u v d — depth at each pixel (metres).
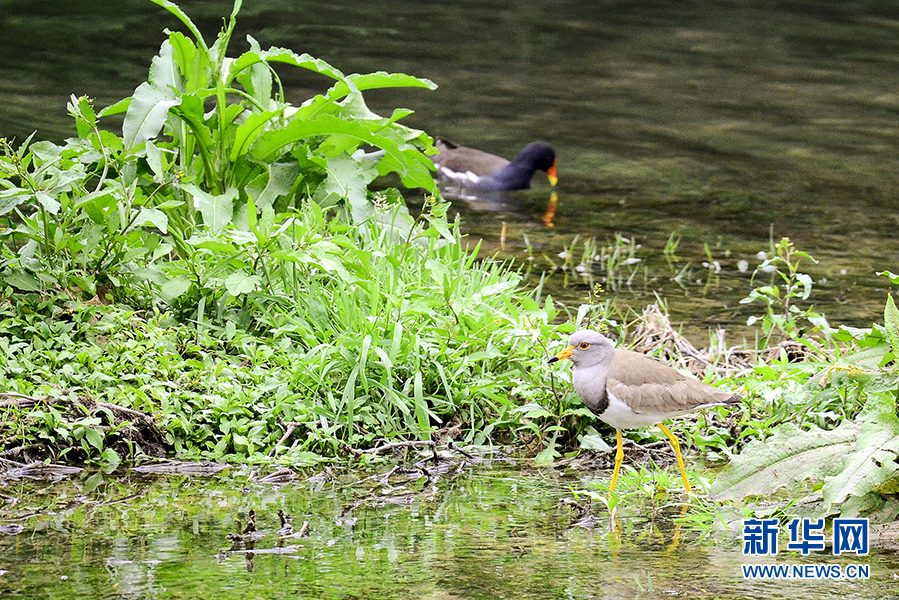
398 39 38.94
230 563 8.51
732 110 32.88
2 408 10.56
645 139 29.50
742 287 17.88
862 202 24.08
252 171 14.09
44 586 7.99
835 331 11.32
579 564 8.70
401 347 11.72
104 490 9.99
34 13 38.56
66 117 26.08
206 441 10.96
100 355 11.27
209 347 11.86
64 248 12.13
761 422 11.55
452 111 31.42
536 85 34.75
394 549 8.89
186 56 13.98
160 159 12.84
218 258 12.65
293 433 11.12
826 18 46.41
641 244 20.72
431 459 11.03
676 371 10.34
